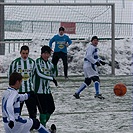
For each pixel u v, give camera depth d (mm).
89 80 24016
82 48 37781
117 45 39688
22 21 51906
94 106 21859
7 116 12516
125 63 38125
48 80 16484
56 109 20938
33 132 16500
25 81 16391
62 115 19625
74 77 34250
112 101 23344
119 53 38906
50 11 59156
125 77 34562
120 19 62156
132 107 21469
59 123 18000
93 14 58438
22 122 13211
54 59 31875
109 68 37219
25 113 19969
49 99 16625
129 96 25016
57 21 56250
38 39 38812
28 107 16422
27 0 69500
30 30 53500
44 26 56031
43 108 16516
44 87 16516
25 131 13320
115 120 18547
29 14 52969
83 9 58938
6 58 36438
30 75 16469
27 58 16562
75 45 37938
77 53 37406
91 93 26016
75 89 27469
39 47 38125
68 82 30969
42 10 58156
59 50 31750
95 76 24016
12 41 38688
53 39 31734
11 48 42312
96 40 23828
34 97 16469
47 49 16750
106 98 24297
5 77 33688
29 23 54344
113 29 36219
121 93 17703
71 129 16891
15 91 12914
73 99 23828
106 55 38125
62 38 31672
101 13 57219
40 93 16484
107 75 36000
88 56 23688
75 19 58219
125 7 63406
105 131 16547
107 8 53625
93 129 16891
